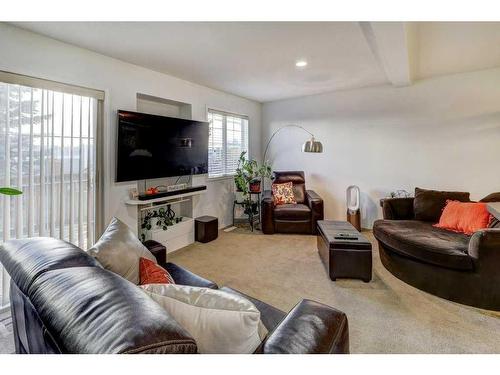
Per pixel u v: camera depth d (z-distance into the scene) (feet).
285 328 3.25
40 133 7.68
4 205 7.06
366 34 7.50
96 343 2.06
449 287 7.36
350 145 14.76
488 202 9.44
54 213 8.04
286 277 8.92
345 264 8.47
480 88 11.39
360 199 14.67
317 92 14.94
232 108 15.35
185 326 2.82
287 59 9.68
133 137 9.84
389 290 8.01
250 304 2.97
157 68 10.50
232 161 15.88
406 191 13.28
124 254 5.00
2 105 6.96
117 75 9.46
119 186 9.69
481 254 6.82
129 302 2.42
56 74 7.82
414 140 12.99
